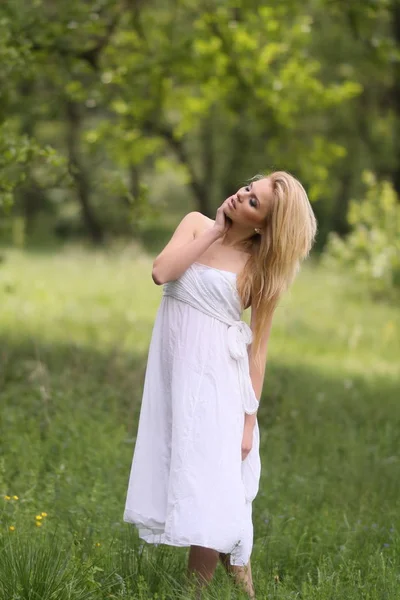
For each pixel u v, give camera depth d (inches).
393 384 570.9
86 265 1152.8
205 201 1577.3
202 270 221.9
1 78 467.2
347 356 681.0
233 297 221.6
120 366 482.6
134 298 897.5
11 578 210.2
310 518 293.4
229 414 218.7
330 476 352.8
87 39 554.9
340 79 1274.6
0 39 429.1
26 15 479.2
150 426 223.6
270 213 221.6
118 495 302.4
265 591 223.6
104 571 226.2
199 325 220.2
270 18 597.3
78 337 647.1
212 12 603.5
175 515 213.9
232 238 225.9
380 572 239.9
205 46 593.3
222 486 215.3
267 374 536.4
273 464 361.7
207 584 218.7
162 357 224.4
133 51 618.5
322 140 653.9
